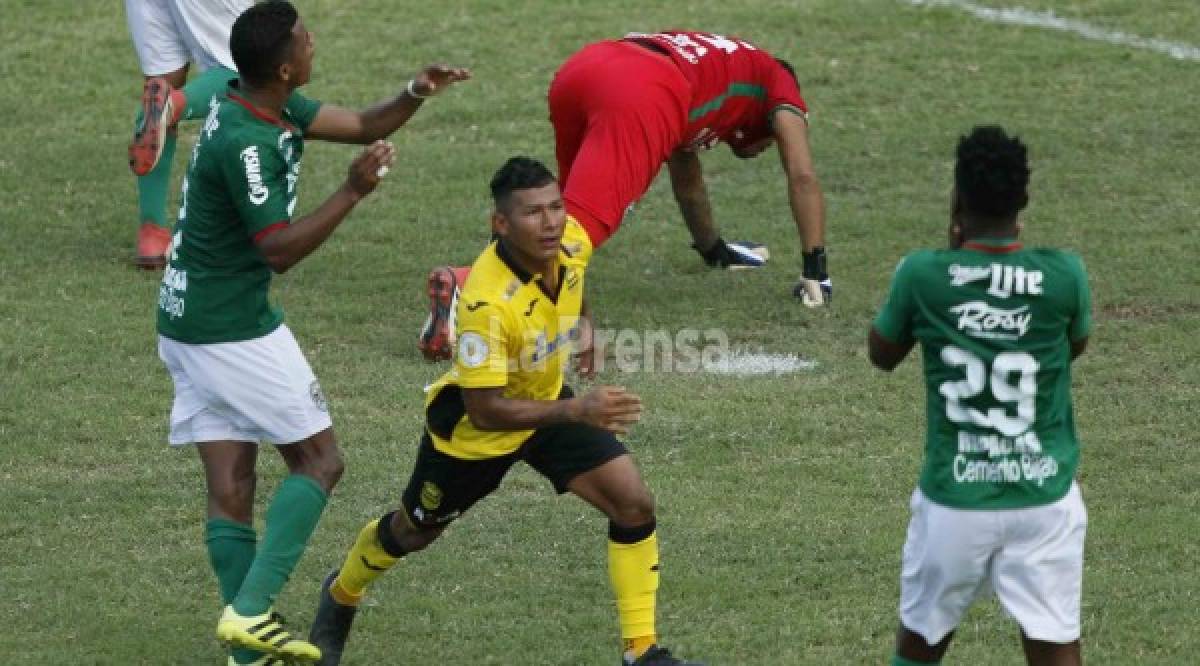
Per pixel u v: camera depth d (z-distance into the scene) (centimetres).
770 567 2400
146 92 3281
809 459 2759
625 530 2086
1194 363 3097
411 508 2102
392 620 2277
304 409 2139
